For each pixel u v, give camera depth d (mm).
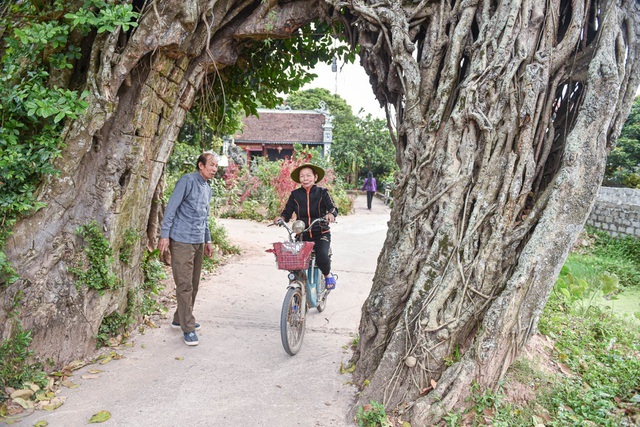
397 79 3842
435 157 3432
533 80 3141
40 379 3244
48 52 3607
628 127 15320
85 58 3889
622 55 3188
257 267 7188
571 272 6867
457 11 3574
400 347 3205
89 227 3646
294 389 3439
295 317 4031
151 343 4145
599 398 3295
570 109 3389
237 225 12000
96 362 3697
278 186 13594
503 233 3166
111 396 3215
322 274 4938
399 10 3719
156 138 4285
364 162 30422
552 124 3352
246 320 4867
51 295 3443
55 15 3605
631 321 5273
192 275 4234
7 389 3061
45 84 3678
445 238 3242
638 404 3299
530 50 3240
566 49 3260
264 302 5500
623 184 14086
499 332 3016
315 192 4461
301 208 4445
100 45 3594
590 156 3059
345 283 6453
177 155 9516
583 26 3332
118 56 3588
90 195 3744
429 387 3100
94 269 3686
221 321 4801
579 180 3057
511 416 2982
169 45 3801
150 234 4730
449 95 3449
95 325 3770
